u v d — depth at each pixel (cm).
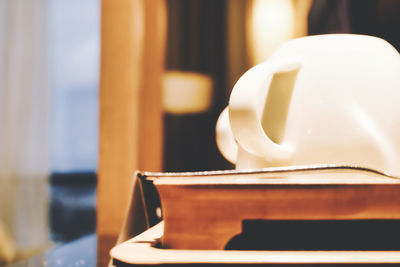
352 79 27
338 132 27
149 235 29
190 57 135
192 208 24
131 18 112
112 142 109
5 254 198
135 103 112
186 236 24
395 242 23
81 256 43
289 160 27
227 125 41
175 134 132
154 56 124
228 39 134
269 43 130
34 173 216
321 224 23
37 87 217
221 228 23
